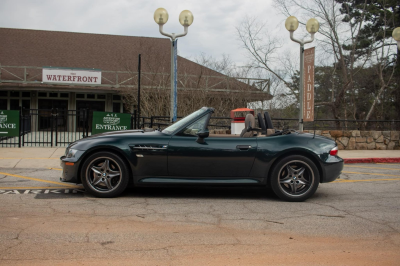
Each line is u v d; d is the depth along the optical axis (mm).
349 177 8500
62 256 3457
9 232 4086
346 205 5672
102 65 26047
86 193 6133
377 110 26609
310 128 15477
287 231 4336
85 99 25469
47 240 3869
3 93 24906
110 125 13062
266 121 6383
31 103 24984
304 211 5270
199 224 4539
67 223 4461
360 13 21312
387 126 15242
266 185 5902
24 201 5543
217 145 5715
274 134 5977
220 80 20219
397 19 22719
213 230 4316
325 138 6066
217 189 6719
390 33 21703
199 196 6121
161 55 24422
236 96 18031
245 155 5719
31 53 26141
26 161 9898
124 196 5957
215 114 17422
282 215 5027
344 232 4332
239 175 5773
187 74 18719
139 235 4090
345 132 13961
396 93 25141
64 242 3820
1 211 4941
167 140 5715
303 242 3975
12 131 12906
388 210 5379
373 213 5199
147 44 26703
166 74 17781
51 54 26375
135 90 19453
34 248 3639
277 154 5734
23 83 22406
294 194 5832
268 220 4770
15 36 27234
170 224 4516
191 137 5777
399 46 12422
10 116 12867
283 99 21359
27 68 24438
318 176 5797
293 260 3486
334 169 5863
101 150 5770
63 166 5758
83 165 5699
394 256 3625
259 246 3830
